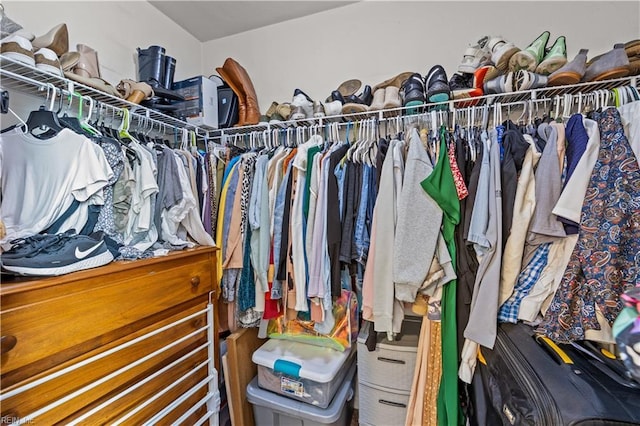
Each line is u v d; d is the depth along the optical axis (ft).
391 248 3.81
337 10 6.05
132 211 3.62
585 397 2.19
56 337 2.33
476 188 3.59
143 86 4.35
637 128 3.00
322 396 4.16
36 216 2.94
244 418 4.58
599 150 3.10
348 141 4.89
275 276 4.41
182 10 5.97
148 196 3.69
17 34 3.13
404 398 4.25
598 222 2.95
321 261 4.12
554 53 4.03
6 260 2.22
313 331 4.81
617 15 4.68
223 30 6.68
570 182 3.16
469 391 3.91
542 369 2.60
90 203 3.11
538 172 3.37
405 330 4.74
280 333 5.00
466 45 5.30
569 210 3.10
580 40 4.83
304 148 4.50
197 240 4.30
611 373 2.52
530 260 3.46
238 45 6.82
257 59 6.68
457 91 4.43
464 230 3.65
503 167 3.48
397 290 3.71
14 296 2.08
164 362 3.30
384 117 4.99
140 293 3.02
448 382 3.67
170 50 6.20
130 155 3.66
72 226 2.99
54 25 4.16
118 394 2.78
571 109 4.11
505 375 2.95
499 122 4.18
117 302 2.79
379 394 4.37
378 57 5.81
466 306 3.68
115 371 2.77
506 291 3.40
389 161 3.93
